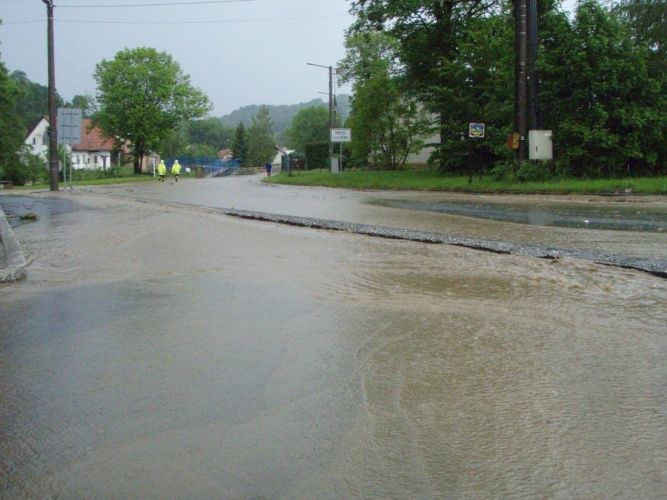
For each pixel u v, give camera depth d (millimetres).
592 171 24453
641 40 30203
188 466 3232
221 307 6500
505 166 25172
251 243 10828
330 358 4852
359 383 4328
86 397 4152
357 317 6016
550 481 3031
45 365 4805
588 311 6086
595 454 3279
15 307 6688
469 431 3568
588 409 3832
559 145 24609
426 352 4957
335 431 3600
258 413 3861
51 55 31359
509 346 5074
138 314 6277
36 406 4023
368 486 3020
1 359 4965
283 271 8352
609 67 23328
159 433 3609
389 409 3889
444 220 13781
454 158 31672
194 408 3947
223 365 4727
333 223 13070
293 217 14242
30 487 3064
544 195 20984
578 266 8141
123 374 4570
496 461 3230
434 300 6648
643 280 7316
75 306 6676
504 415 3768
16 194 28641
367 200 20734
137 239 11617
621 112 23422
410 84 37312
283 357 4891
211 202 20234
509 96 27516
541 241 10281
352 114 45000
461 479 3066
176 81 72188
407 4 32969
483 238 10727
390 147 43594
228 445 3453
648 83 23750
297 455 3328
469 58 30078
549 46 24953
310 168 71438
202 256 9617
